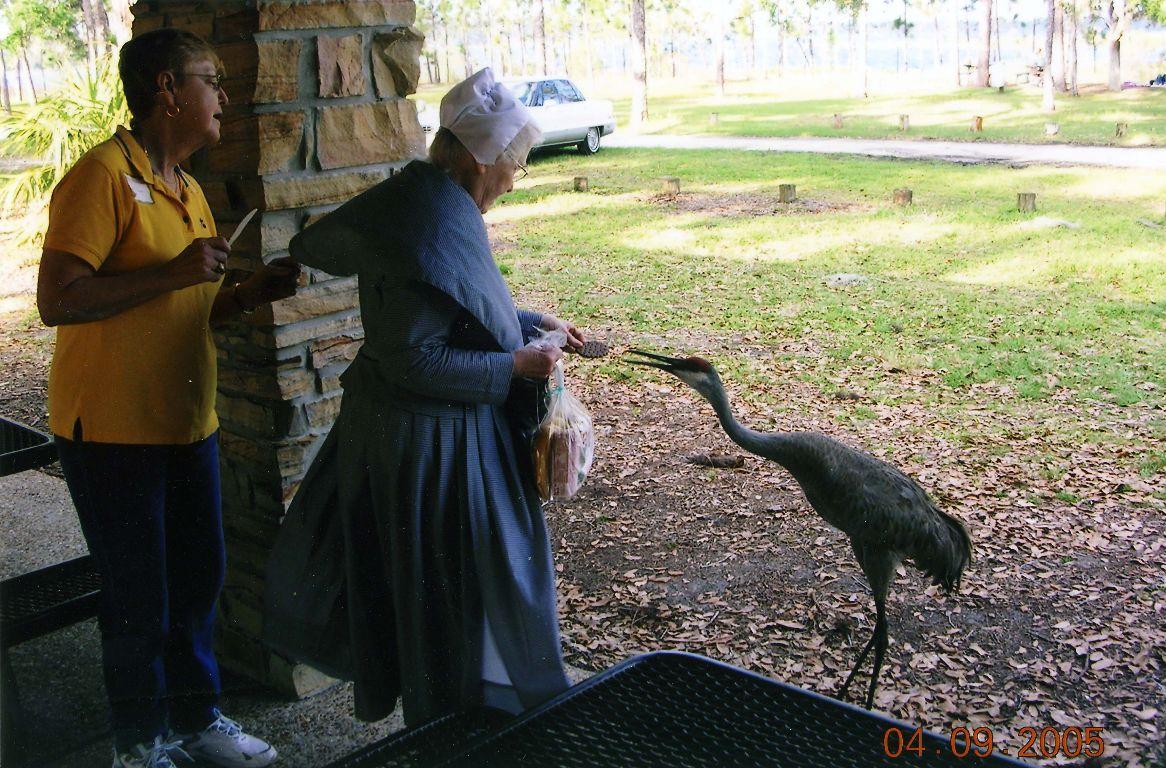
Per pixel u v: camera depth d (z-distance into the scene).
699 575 5.14
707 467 6.61
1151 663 4.15
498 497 2.68
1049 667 4.16
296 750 3.35
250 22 3.08
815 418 7.52
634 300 11.52
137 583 2.94
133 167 2.74
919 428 7.24
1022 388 8.04
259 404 3.47
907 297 11.26
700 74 100.88
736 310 10.92
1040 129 28.72
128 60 2.74
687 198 19.16
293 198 3.25
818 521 5.71
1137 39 59.06
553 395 2.75
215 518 3.16
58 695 3.78
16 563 4.96
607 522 5.83
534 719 2.04
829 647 4.39
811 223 16.02
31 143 13.84
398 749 2.13
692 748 1.93
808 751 1.91
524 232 16.38
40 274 2.64
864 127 31.64
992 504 5.88
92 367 2.80
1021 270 12.38
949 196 17.92
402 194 2.53
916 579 4.97
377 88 3.45
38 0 33.28
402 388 2.63
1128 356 8.84
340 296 3.46
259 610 3.67
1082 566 5.09
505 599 2.67
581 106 26.53
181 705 3.20
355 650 2.86
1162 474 6.26
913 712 3.84
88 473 2.87
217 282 3.02
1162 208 15.94
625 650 4.40
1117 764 3.43
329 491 2.91
